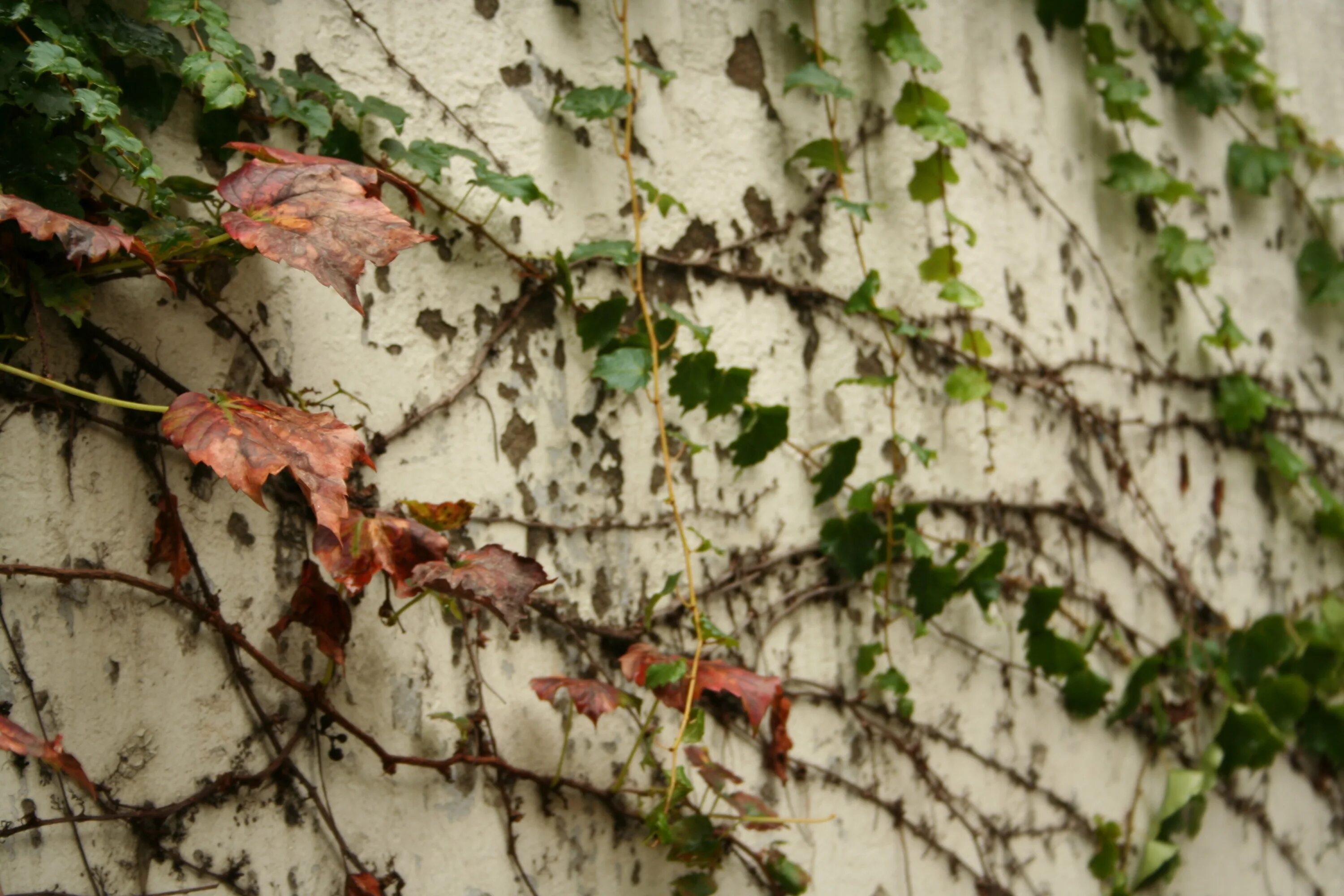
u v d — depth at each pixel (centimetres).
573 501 200
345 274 182
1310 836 236
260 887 189
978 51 221
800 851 205
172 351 189
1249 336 238
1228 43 235
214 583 189
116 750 185
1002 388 220
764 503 207
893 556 212
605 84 204
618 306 199
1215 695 231
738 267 208
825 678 208
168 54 188
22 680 183
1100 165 229
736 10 210
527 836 196
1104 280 227
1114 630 224
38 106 182
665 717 202
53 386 182
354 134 193
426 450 195
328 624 191
